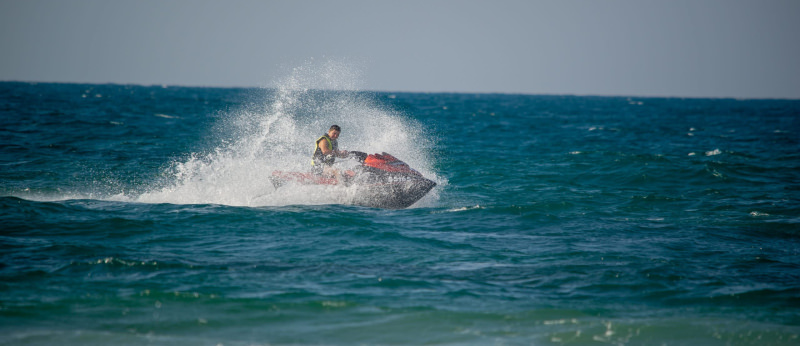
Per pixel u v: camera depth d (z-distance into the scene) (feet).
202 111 611.06
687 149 314.14
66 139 283.79
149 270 85.46
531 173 211.82
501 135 396.78
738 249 107.14
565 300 78.02
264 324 67.92
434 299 77.10
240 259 93.50
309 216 125.59
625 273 89.56
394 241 107.96
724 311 74.84
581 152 276.00
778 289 83.20
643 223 129.90
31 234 104.27
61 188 159.43
